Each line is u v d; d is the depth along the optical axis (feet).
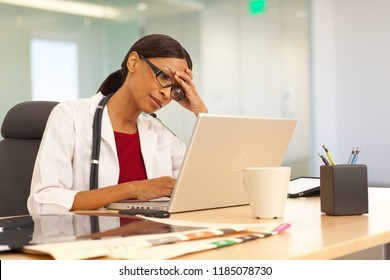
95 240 2.53
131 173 5.66
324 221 3.61
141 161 5.80
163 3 17.62
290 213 4.08
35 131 6.12
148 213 3.86
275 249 2.55
